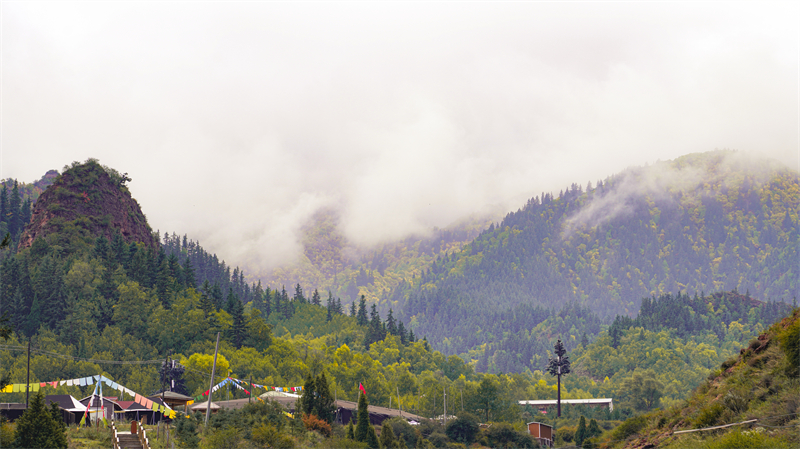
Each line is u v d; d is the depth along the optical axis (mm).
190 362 157625
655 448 36219
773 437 28953
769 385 33719
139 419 84625
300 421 72188
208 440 58594
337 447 65625
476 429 99750
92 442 51281
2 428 44250
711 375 40281
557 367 149250
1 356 149875
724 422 33312
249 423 66938
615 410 163125
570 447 74938
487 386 140125
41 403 45625
